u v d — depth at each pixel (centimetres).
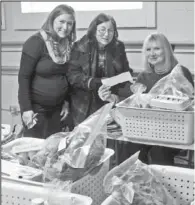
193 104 151
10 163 111
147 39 174
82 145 98
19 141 128
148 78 176
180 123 140
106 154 112
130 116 150
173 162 172
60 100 192
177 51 171
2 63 199
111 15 179
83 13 182
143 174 99
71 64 187
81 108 191
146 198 93
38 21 188
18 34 193
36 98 192
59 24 184
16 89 199
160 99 144
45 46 186
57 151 100
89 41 184
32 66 188
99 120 104
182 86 155
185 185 108
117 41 181
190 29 168
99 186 110
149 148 171
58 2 185
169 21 170
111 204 92
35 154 112
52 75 188
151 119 146
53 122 195
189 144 142
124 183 95
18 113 200
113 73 183
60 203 90
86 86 188
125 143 170
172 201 99
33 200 88
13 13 192
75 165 94
